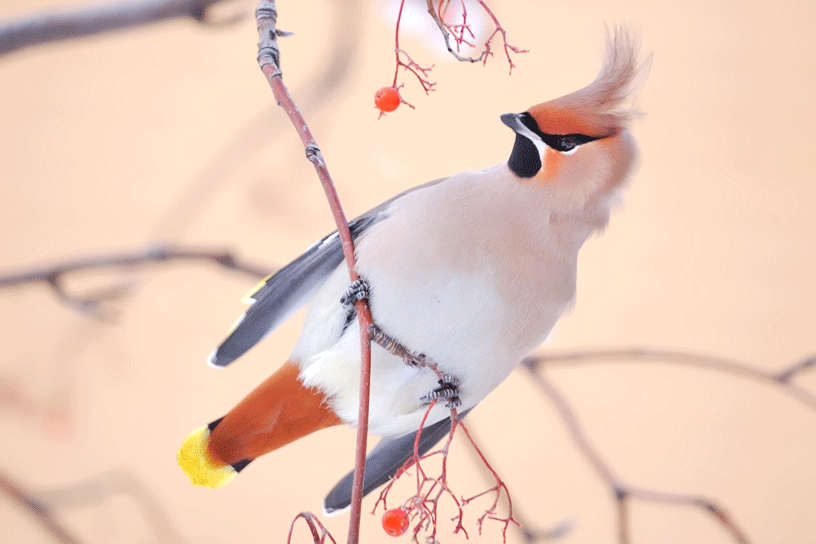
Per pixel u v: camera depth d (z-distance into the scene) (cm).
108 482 685
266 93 1071
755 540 918
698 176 1065
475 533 898
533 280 478
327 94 820
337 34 810
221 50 1077
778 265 1029
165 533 704
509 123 487
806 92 1102
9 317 817
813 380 977
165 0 556
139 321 938
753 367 573
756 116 1091
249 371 985
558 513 916
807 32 1127
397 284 475
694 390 977
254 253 964
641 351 587
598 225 500
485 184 491
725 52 1111
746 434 961
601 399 973
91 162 1034
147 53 1073
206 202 918
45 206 1015
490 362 486
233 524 929
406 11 576
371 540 898
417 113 1036
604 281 1020
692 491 929
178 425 934
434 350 479
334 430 976
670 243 1033
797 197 1053
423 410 504
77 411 850
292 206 977
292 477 952
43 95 1048
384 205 519
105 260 614
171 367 947
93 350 905
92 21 556
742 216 1049
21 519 812
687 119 1084
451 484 921
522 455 943
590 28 1089
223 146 1002
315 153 417
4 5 946
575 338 992
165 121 1055
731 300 1012
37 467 838
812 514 920
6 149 1022
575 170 485
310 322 497
